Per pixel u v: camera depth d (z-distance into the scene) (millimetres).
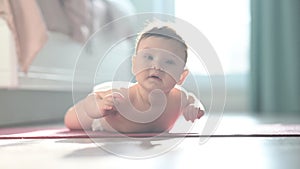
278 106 2646
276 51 2648
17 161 621
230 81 2854
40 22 1406
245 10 2846
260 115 2295
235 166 565
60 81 1948
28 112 1863
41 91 1964
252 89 2676
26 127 1501
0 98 1664
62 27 1689
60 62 1957
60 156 669
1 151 740
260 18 2670
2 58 1518
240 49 2871
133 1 2836
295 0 2604
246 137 957
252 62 2672
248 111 2719
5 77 1523
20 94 1802
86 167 562
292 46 2604
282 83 2646
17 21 1389
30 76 1724
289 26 2605
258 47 2678
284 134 982
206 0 2848
